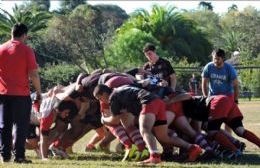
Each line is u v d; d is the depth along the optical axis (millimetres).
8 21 68812
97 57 65188
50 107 11289
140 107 10094
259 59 64000
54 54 65312
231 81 12367
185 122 11266
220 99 11375
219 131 11398
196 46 71688
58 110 11344
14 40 10414
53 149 11648
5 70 10203
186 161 10703
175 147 11961
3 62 10211
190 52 70625
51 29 67188
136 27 70250
